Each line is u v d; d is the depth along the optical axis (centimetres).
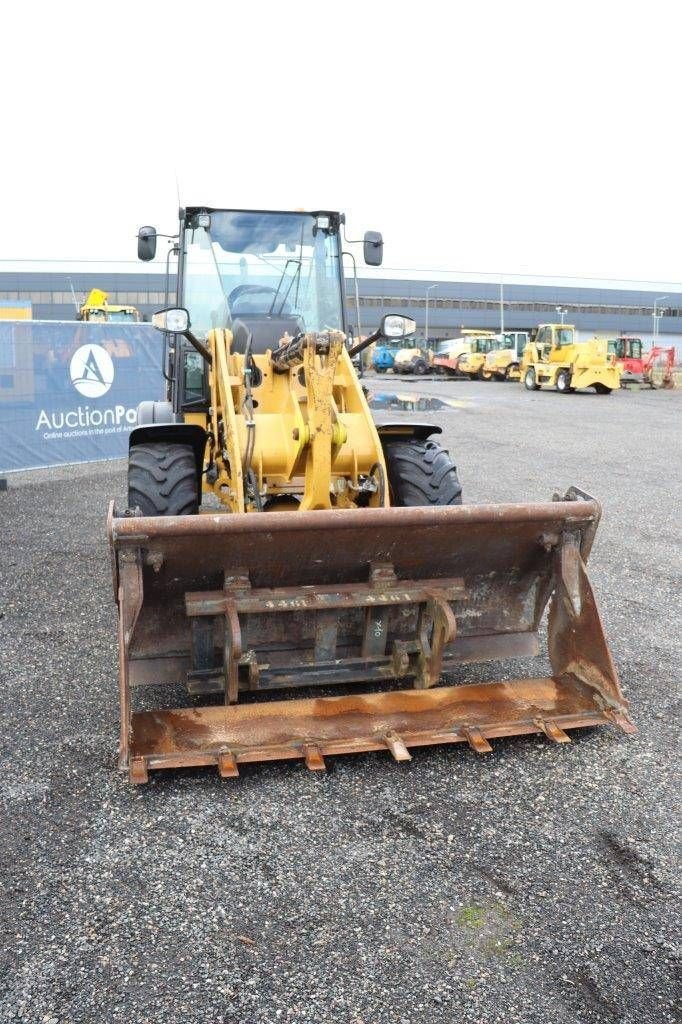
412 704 378
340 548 378
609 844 308
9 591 580
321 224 592
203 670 388
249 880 287
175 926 265
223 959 253
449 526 375
